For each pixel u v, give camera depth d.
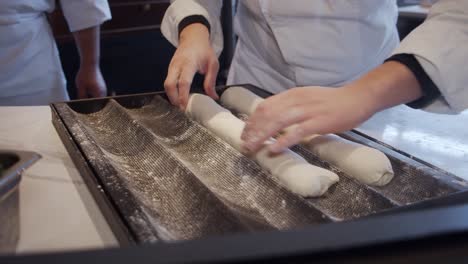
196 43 1.01
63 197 0.60
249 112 0.93
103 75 2.45
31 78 1.37
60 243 0.50
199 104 0.92
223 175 0.68
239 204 0.59
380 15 1.05
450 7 0.69
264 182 0.63
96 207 0.58
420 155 0.78
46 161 0.72
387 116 0.98
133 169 0.69
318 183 0.62
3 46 1.28
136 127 0.80
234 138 0.77
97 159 0.65
